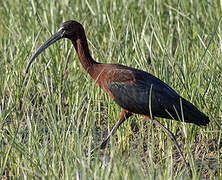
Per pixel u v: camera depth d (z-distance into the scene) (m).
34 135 10.80
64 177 9.34
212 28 15.30
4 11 17.67
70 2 17.00
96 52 14.54
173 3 17.91
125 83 11.31
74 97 13.13
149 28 16.86
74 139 10.06
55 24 15.99
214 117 11.73
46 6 17.05
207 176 10.56
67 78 13.97
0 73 14.17
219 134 11.45
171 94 11.12
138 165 9.28
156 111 11.18
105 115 13.30
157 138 12.20
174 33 16.36
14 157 10.24
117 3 17.09
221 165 10.87
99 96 13.10
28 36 15.73
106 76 11.53
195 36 14.93
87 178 8.85
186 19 15.67
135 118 12.89
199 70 12.08
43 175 9.12
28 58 14.22
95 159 9.48
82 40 11.80
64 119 11.26
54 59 14.22
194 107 11.06
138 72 11.43
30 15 16.44
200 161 11.19
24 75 14.48
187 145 9.98
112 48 14.20
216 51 13.59
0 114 11.33
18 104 13.34
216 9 15.93
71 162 9.55
